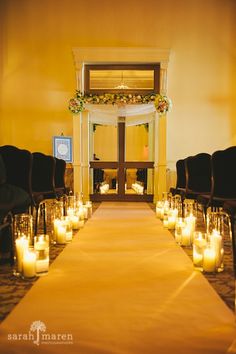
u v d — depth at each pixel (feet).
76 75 22.98
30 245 8.54
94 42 23.30
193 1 23.22
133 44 23.30
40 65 23.41
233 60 23.21
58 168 16.40
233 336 4.79
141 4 23.22
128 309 5.72
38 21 23.38
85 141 23.48
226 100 23.30
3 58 23.35
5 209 7.87
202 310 5.66
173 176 23.49
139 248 10.09
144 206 21.27
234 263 7.93
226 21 23.21
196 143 23.41
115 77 24.29
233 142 23.34
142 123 23.90
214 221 10.67
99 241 11.03
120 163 24.13
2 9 23.34
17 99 23.43
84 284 6.96
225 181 10.07
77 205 14.94
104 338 4.74
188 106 23.39
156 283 7.02
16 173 10.37
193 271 7.82
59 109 23.48
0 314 5.52
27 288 6.72
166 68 22.84
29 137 23.49
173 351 4.40
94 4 23.26
